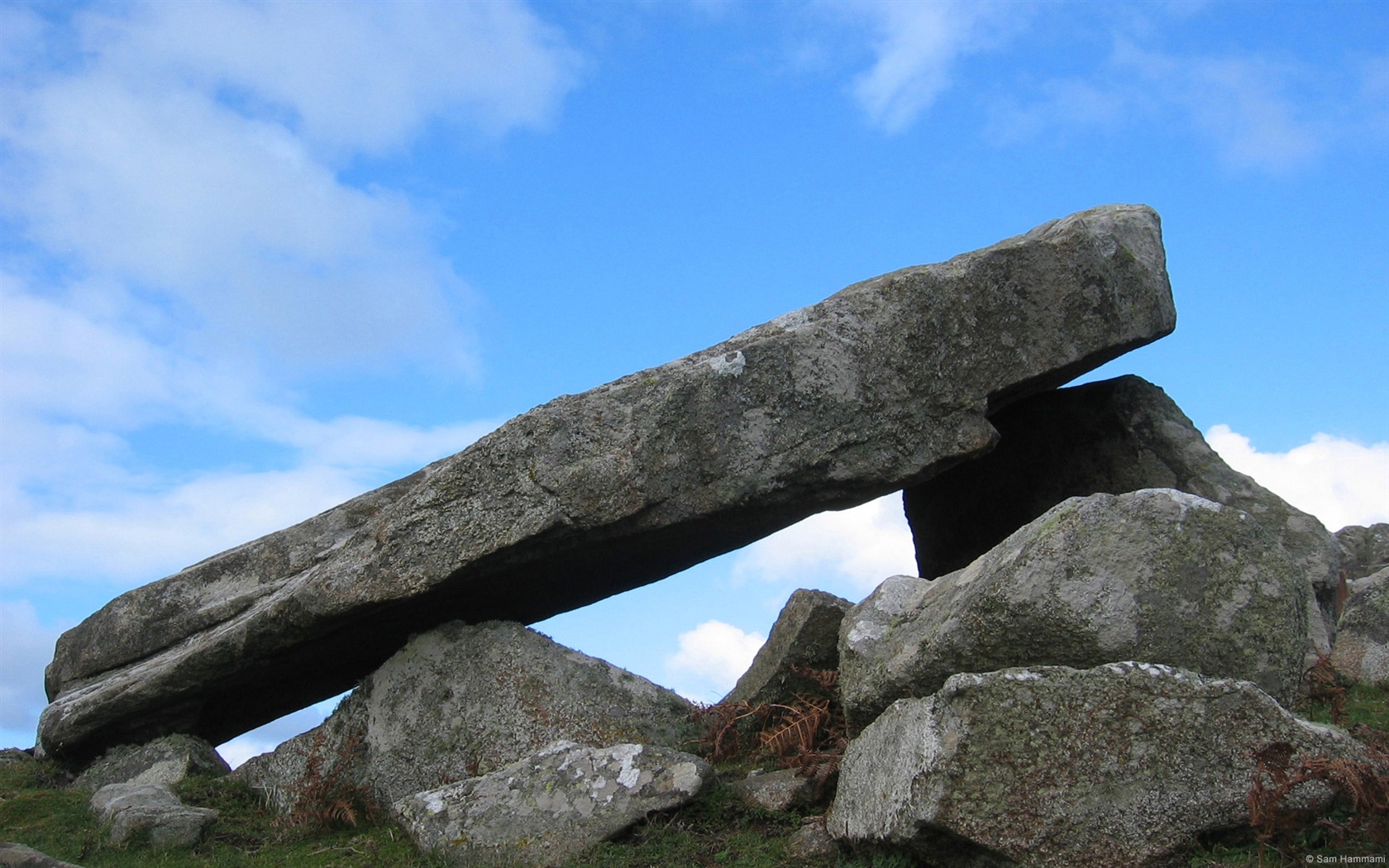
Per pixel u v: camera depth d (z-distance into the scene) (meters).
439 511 8.23
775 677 7.77
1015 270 8.59
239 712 10.07
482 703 8.16
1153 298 8.95
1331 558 9.45
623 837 6.20
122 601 10.07
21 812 8.05
